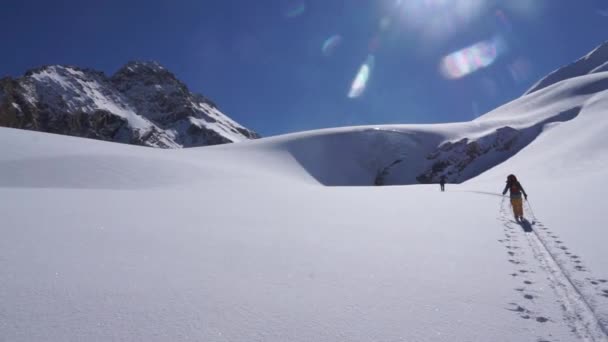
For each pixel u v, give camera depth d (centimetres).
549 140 5306
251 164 7144
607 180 1798
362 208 1384
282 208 1330
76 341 314
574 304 422
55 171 2472
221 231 830
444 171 10150
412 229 905
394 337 342
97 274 494
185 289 452
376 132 11812
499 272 547
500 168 5234
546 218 1020
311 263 587
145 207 1209
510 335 349
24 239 675
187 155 5994
